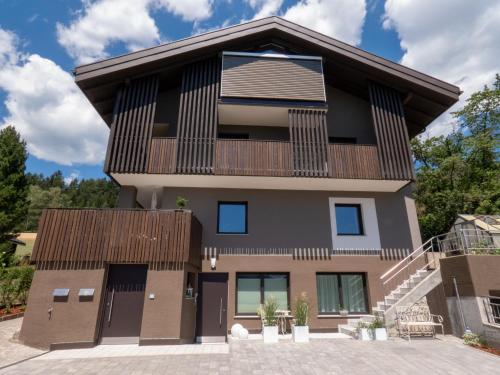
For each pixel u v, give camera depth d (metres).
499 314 7.45
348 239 11.04
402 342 7.89
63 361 6.19
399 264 10.41
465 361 6.11
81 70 10.02
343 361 6.15
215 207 10.99
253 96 10.76
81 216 8.27
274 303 9.48
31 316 7.47
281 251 10.68
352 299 10.66
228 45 11.34
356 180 10.49
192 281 9.64
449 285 8.69
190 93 10.80
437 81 11.02
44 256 7.86
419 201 20.92
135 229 8.32
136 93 10.60
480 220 10.23
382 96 11.54
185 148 10.10
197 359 6.33
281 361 6.17
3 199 21.64
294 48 12.08
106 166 9.65
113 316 8.05
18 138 24.39
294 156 10.30
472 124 21.58
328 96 12.83
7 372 5.43
